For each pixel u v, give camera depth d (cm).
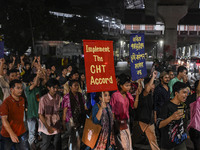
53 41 4384
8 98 373
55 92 441
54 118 445
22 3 3588
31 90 501
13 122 373
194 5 6875
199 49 10406
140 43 484
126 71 3025
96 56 370
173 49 4206
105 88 373
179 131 358
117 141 432
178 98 354
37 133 534
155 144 461
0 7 3503
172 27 4197
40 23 3712
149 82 452
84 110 481
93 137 384
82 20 4284
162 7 4147
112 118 393
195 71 2352
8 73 604
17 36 3525
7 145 374
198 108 362
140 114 462
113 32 8169
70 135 470
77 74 665
